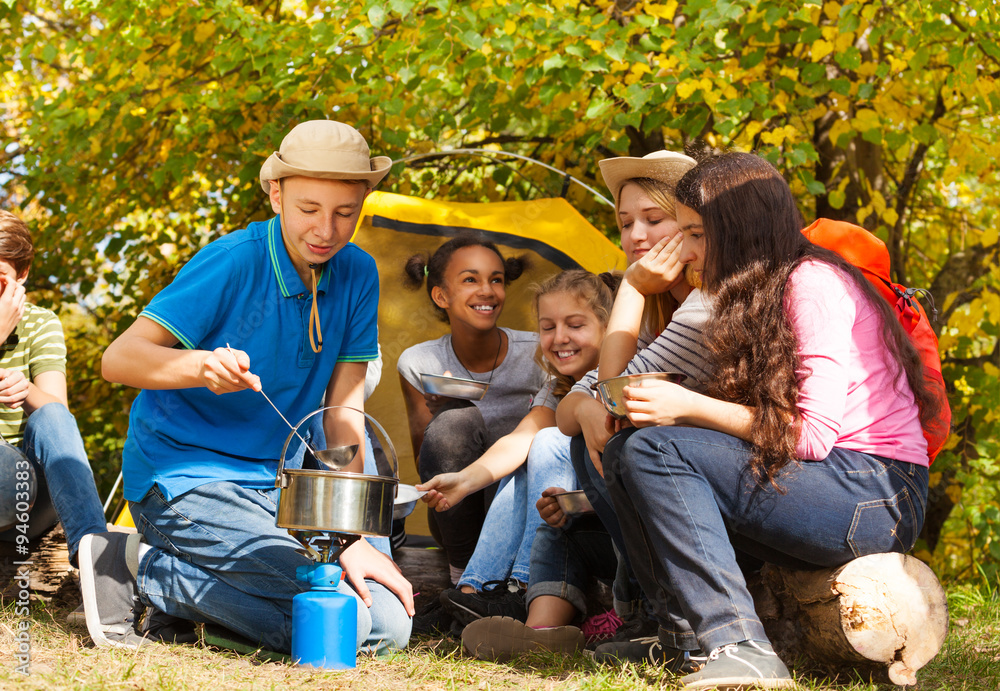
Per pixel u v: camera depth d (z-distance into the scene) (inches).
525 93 185.3
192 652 85.8
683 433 77.1
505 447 114.4
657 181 104.0
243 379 81.9
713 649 72.9
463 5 173.3
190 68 204.1
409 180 232.8
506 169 217.3
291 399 96.4
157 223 245.8
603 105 170.7
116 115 197.2
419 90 186.4
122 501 149.8
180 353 84.8
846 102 177.9
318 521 78.9
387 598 91.1
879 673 81.0
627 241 107.3
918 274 235.8
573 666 85.5
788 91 178.1
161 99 194.9
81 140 200.5
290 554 88.1
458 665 84.7
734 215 79.6
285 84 186.5
